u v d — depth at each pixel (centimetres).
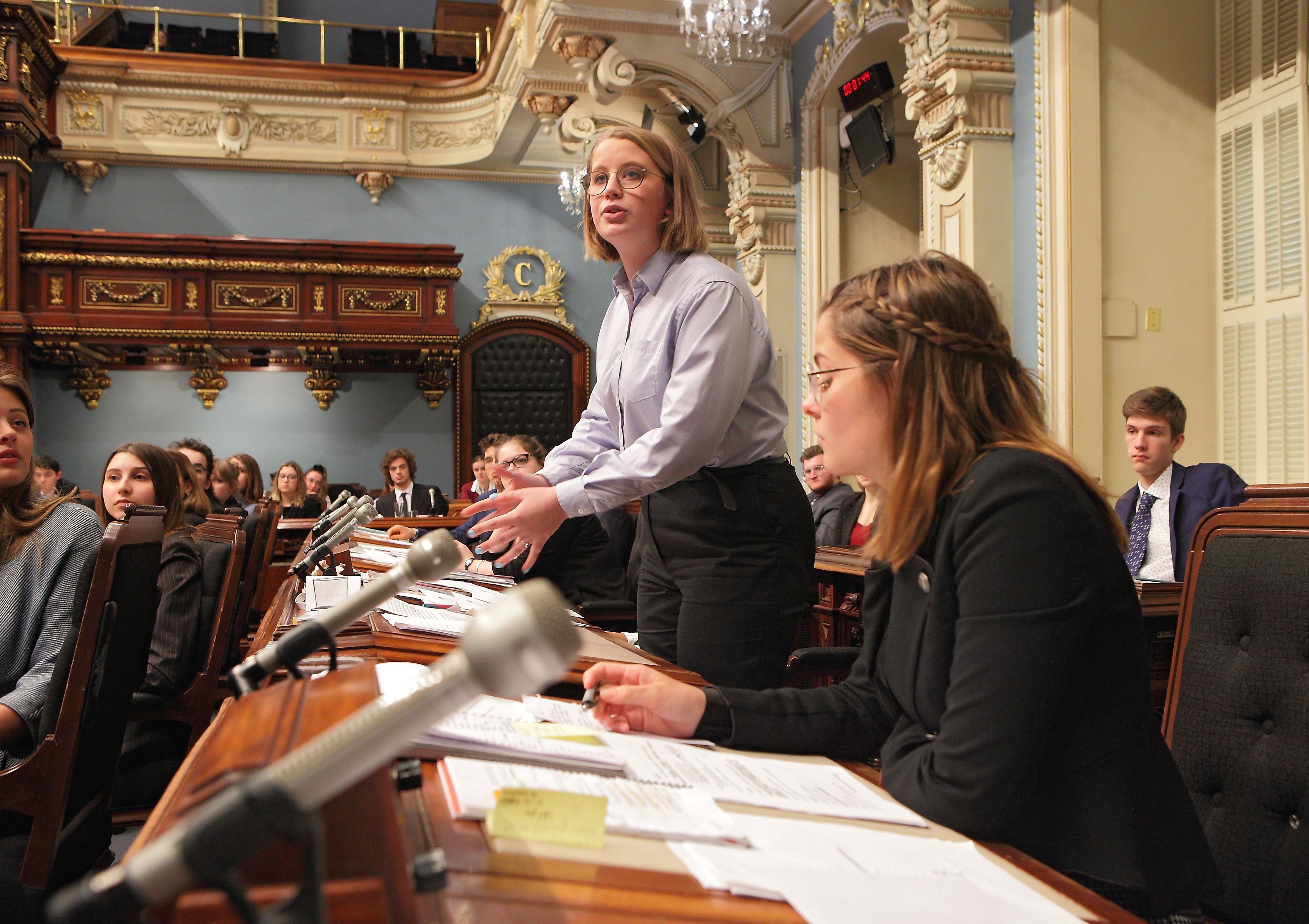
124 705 236
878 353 123
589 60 848
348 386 1245
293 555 802
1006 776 104
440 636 164
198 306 1115
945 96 596
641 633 222
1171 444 411
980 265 589
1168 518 410
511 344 1273
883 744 133
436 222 1255
